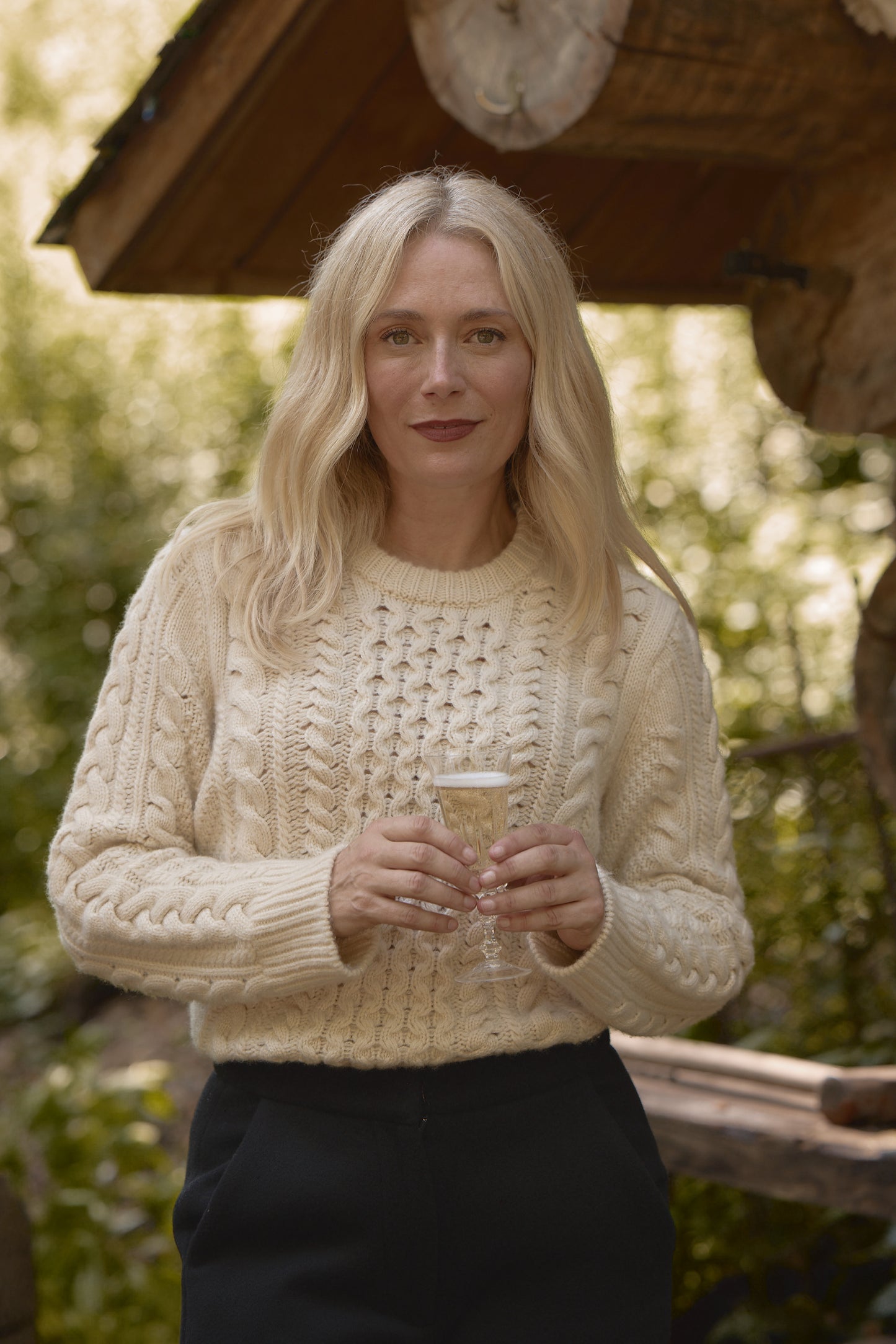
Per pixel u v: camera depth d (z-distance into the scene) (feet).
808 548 16.85
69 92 22.79
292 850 5.08
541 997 5.16
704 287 11.46
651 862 5.56
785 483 17.53
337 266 5.15
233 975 4.83
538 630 5.43
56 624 22.33
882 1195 7.46
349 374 5.17
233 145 8.89
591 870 4.81
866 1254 9.13
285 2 7.95
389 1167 4.81
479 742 5.16
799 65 6.56
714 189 10.44
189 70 8.56
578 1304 4.95
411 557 5.56
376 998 4.97
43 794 21.36
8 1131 12.17
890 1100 7.94
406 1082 4.94
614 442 5.65
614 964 4.96
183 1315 5.02
